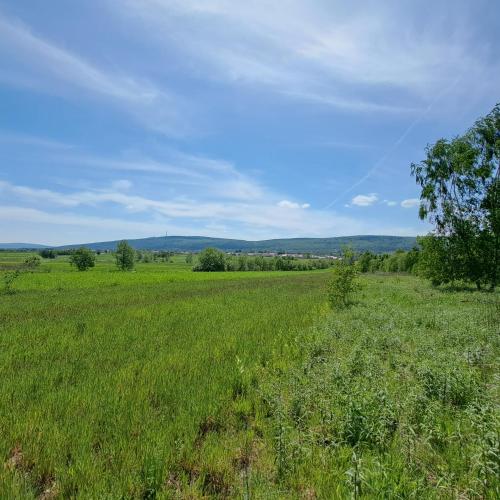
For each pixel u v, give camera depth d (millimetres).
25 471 4684
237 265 109312
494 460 4363
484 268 33500
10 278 33656
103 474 4473
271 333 13438
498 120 31797
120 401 6691
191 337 12711
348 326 14578
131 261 80688
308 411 6227
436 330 14008
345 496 4070
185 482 4516
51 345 11469
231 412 6594
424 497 4023
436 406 6055
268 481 4520
